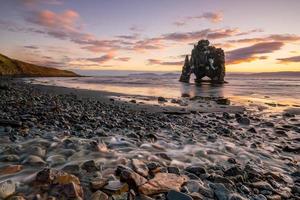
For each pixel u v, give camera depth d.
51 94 26.92
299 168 6.69
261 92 40.88
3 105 14.89
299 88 52.19
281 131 11.60
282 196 4.75
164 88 48.19
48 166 5.11
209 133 10.53
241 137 10.31
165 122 12.99
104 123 11.02
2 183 3.92
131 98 26.23
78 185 4.12
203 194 4.43
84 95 28.08
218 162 6.41
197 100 26.53
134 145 7.23
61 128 9.29
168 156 6.33
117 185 4.20
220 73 78.38
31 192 3.94
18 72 109.25
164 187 4.35
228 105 22.69
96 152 6.11
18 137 7.29
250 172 5.63
